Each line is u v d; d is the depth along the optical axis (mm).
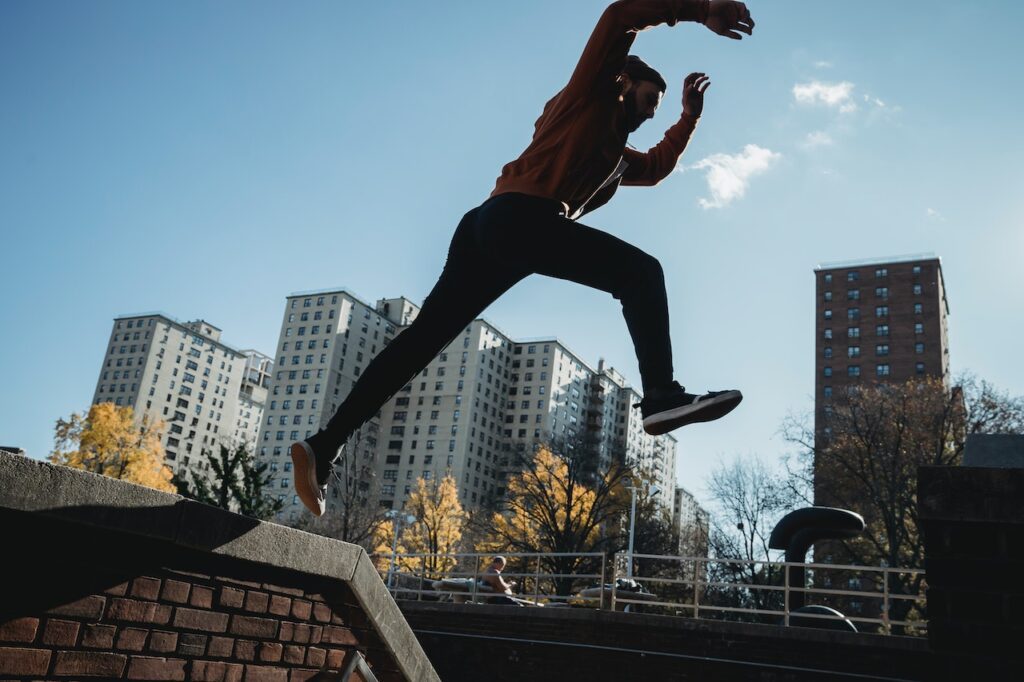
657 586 31406
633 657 11227
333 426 2148
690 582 11430
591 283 2066
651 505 43594
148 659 2166
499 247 1991
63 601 1947
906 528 33656
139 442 61812
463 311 2221
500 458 129000
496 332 132875
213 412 161625
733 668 10555
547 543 42469
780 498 36719
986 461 5449
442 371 128375
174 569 2262
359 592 2943
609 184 2430
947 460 33438
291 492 119938
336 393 127312
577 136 2043
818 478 37188
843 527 14352
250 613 2523
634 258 2027
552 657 11891
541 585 41219
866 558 34469
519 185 2025
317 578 2816
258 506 17609
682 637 11094
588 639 11742
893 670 9758
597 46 2025
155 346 151250
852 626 10617
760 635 10625
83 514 1901
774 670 10305
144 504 2062
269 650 2578
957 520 3811
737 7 2010
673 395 1964
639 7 1993
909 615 30953
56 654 1932
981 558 3766
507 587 13773
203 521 2240
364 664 2990
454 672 12422
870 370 97500
